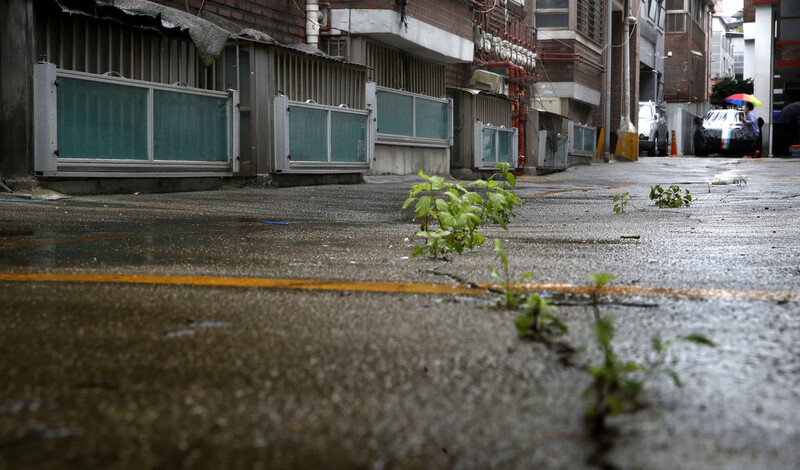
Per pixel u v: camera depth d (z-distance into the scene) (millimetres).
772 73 37688
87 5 7961
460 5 17094
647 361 1979
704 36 56719
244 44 10484
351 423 1545
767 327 2400
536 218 7516
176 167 9195
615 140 30422
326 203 8820
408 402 1670
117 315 2543
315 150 11531
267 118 10602
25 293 2930
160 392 1736
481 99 17719
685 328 2377
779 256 4262
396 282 3299
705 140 34594
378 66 14773
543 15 25969
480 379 1832
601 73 29797
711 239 5270
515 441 1447
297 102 10969
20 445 1433
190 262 3932
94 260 3963
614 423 1536
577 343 2174
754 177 17156
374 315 2562
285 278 3396
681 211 8297
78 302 2762
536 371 1894
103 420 1561
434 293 3000
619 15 31953
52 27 7883
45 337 2227
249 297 2895
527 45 24000
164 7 9461
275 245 4805
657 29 41844
